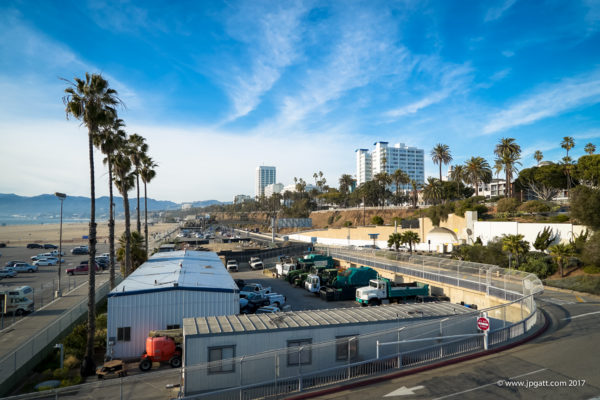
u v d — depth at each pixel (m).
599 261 35.47
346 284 38.00
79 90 20.70
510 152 87.12
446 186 109.88
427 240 72.12
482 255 46.66
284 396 13.45
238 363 14.47
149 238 138.62
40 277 51.84
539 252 44.91
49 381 17.33
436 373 15.06
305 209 182.25
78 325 25.69
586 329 20.31
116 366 18.58
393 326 16.95
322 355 15.58
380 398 12.99
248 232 178.50
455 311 19.09
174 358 19.70
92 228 20.34
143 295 22.52
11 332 25.73
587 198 41.94
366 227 96.31
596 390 12.77
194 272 30.56
